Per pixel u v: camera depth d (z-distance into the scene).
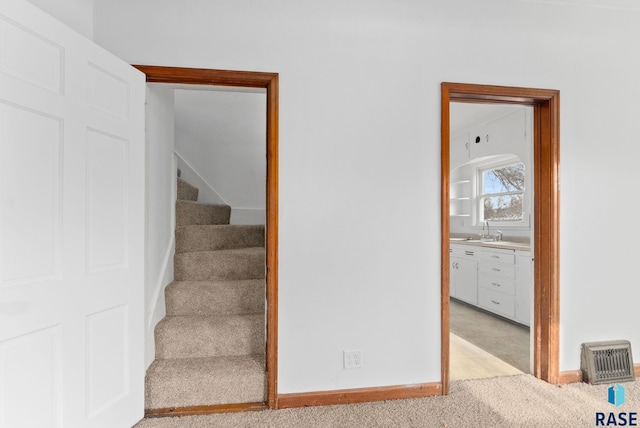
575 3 1.89
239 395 1.86
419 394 1.96
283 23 1.88
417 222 1.99
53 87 1.32
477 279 3.90
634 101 2.23
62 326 1.35
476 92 2.04
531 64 2.10
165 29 1.80
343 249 1.92
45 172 1.30
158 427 1.66
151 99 2.00
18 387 1.21
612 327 2.20
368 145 1.95
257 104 3.64
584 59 2.17
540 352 2.20
